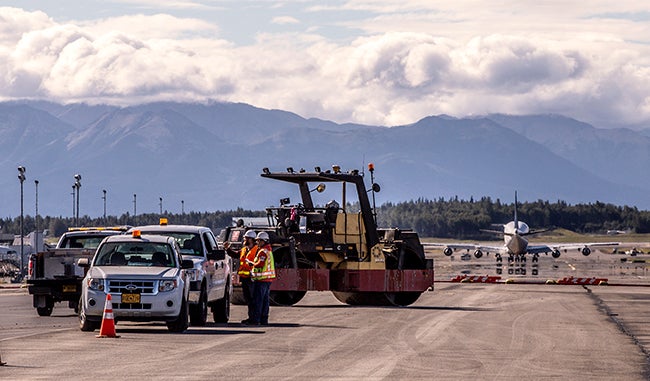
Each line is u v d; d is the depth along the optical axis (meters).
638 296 92.44
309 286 73.44
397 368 38.78
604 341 50.00
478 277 123.19
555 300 85.06
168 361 39.91
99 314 49.84
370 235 74.88
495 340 49.66
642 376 37.69
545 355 43.62
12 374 36.00
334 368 38.50
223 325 56.78
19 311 69.94
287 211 75.19
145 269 51.16
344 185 75.25
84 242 67.00
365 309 70.81
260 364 39.38
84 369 37.41
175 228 58.66
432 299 85.50
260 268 56.53
